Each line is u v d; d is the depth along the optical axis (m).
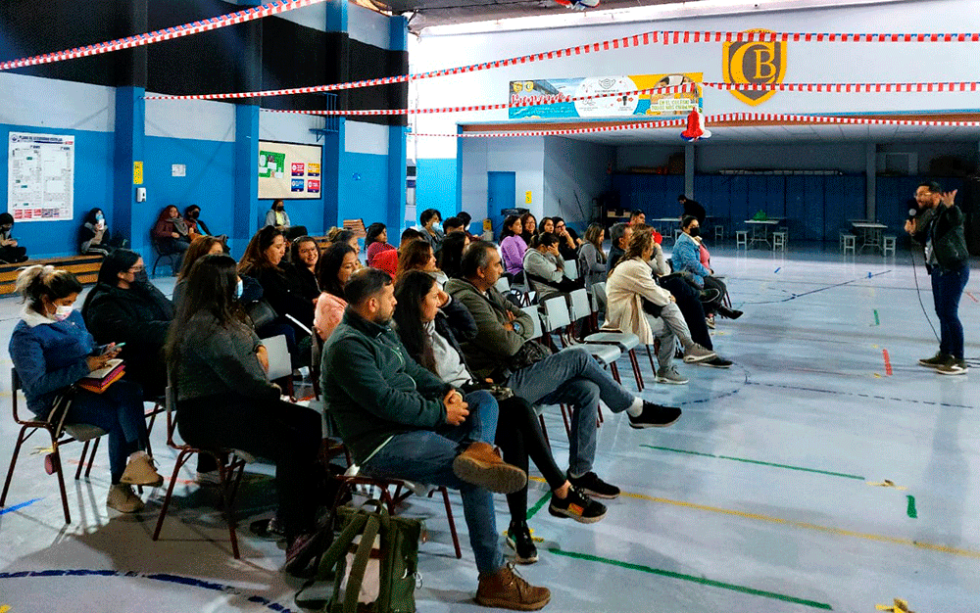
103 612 2.88
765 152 26.80
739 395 6.30
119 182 13.14
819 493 4.21
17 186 11.66
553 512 3.77
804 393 6.39
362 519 2.84
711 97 18.30
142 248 13.45
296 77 16.80
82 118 12.55
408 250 4.17
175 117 13.98
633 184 28.50
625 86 19.06
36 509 3.83
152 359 4.15
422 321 3.60
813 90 17.38
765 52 17.69
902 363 7.60
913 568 3.35
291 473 3.28
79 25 12.32
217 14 14.65
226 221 15.42
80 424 3.76
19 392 6.04
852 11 16.91
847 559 3.43
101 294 4.18
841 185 25.59
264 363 3.76
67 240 12.51
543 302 6.02
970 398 6.28
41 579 3.13
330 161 17.84
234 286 3.46
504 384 3.97
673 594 3.09
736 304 11.57
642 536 3.64
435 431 3.36
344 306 4.39
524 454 3.52
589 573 3.27
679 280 7.41
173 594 3.04
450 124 21.23
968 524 3.82
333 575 3.17
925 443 5.10
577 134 22.88
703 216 11.12
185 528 3.66
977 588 3.18
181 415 3.43
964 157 24.52
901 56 16.66
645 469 4.55
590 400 4.09
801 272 16.38
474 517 3.00
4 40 11.24
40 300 3.69
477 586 3.16
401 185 20.16
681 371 7.17
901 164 25.36
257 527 3.65
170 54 13.79
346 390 3.08
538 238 8.41
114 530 3.62
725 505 4.03
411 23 20.59
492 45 20.34
